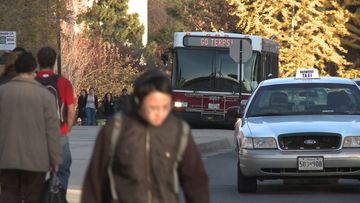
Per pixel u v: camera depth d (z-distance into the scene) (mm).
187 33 97625
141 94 17109
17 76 29984
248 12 162250
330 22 165125
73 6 145125
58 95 33656
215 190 46281
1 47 60625
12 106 29516
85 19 169125
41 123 29578
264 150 42438
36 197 30234
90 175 17750
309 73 50031
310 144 42312
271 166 42219
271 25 161625
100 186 17750
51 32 96750
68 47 164500
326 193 44469
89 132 88188
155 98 17047
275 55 106500
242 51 89625
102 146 17656
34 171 29516
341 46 169750
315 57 165500
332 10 164375
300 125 42938
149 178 17312
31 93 29578
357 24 168000
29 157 29391
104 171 17688
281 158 42000
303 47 160750
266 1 161500
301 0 161750
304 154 42031
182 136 17406
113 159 17516
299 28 162000
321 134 42219
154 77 17203
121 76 178125
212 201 41406
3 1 92000
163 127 17406
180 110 97125
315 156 42000
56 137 29781
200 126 101375
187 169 17562
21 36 92750
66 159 34062
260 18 162250
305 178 42906
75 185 44594
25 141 29406
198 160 17625
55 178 29766
